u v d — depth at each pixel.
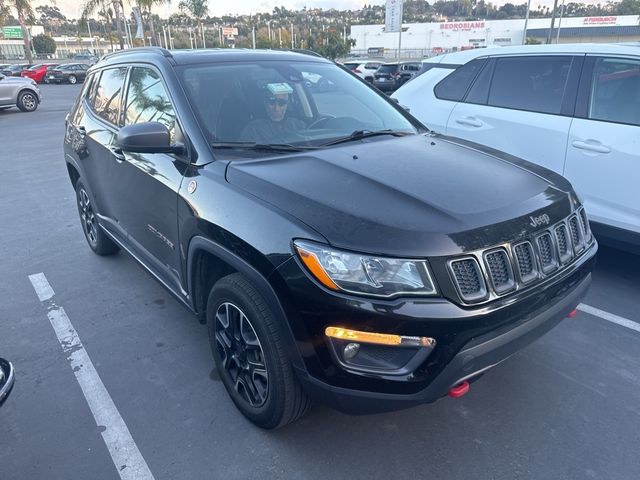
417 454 2.54
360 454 2.54
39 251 5.20
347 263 2.07
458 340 2.06
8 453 2.61
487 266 2.15
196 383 3.10
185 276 2.98
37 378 3.18
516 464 2.47
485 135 4.85
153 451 2.59
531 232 2.32
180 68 3.23
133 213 3.60
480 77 5.02
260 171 2.60
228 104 3.10
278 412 2.45
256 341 2.46
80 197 4.99
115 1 38.56
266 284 2.26
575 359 3.26
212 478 2.43
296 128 3.19
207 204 2.61
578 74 4.32
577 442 2.59
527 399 2.90
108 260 4.93
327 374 2.17
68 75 39.59
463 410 2.83
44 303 4.11
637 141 3.88
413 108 5.53
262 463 2.50
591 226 4.20
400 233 2.11
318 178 2.50
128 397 2.99
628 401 2.88
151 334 3.63
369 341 2.07
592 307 3.91
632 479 2.37
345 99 3.62
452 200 2.33
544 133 4.42
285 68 3.58
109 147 3.80
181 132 2.94
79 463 2.54
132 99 3.61
